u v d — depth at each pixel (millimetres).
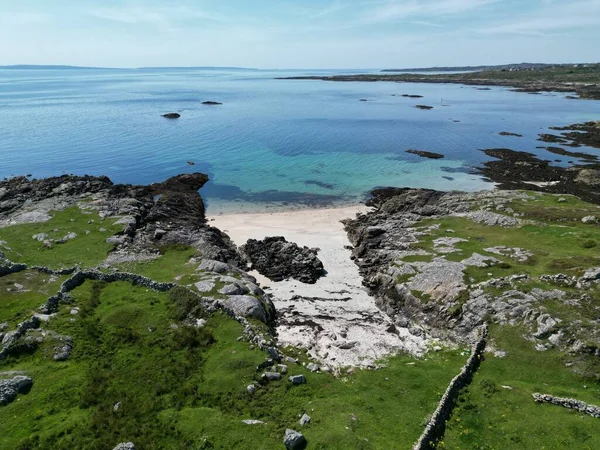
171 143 118688
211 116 166875
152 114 170500
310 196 81062
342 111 183000
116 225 55719
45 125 143750
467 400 28969
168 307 38688
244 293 41406
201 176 88438
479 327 36719
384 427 25984
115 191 71312
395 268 47656
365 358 35406
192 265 47281
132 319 36906
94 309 38531
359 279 50844
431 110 183750
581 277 38531
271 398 28516
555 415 27078
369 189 84812
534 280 39656
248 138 126188
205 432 25266
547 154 104000
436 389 29984
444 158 104562
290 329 40312
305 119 161375
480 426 26594
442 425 26688
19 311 36969
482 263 44188
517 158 99938
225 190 83812
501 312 37125
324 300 46156
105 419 26156
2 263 44594
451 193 70688
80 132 132500
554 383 30578
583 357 31719
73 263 46062
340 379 31672
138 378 30172
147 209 65375
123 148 112375
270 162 102188
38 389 28578
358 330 40375
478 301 38688
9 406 27109
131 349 33281
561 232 50594
